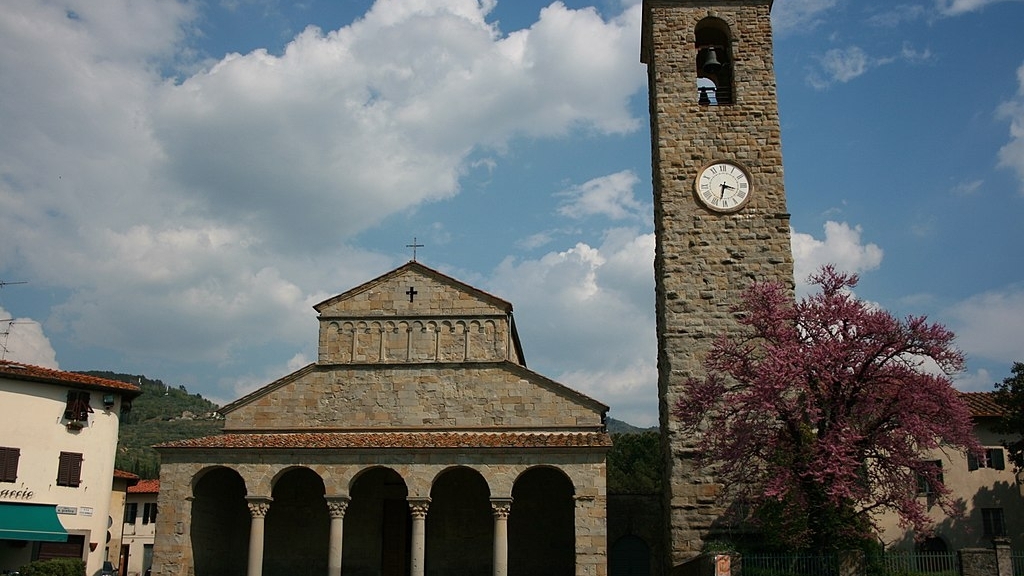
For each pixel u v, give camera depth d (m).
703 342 42.22
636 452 114.56
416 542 42.47
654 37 46.75
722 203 44.06
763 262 43.22
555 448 42.78
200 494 45.38
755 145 44.94
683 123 45.31
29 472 45.44
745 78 45.97
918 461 33.84
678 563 39.59
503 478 42.91
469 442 44.09
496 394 47.97
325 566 48.62
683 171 44.62
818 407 34.56
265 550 48.94
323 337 49.62
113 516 64.19
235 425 48.50
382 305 49.88
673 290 42.97
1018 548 52.88
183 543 43.38
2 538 42.84
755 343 41.34
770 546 36.94
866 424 34.78
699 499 40.22
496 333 48.97
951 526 53.34
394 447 43.53
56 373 47.97
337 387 48.72
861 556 32.47
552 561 48.28
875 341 34.56
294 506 49.56
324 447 43.75
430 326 49.41
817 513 34.16
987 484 54.19
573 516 48.84
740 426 35.88
